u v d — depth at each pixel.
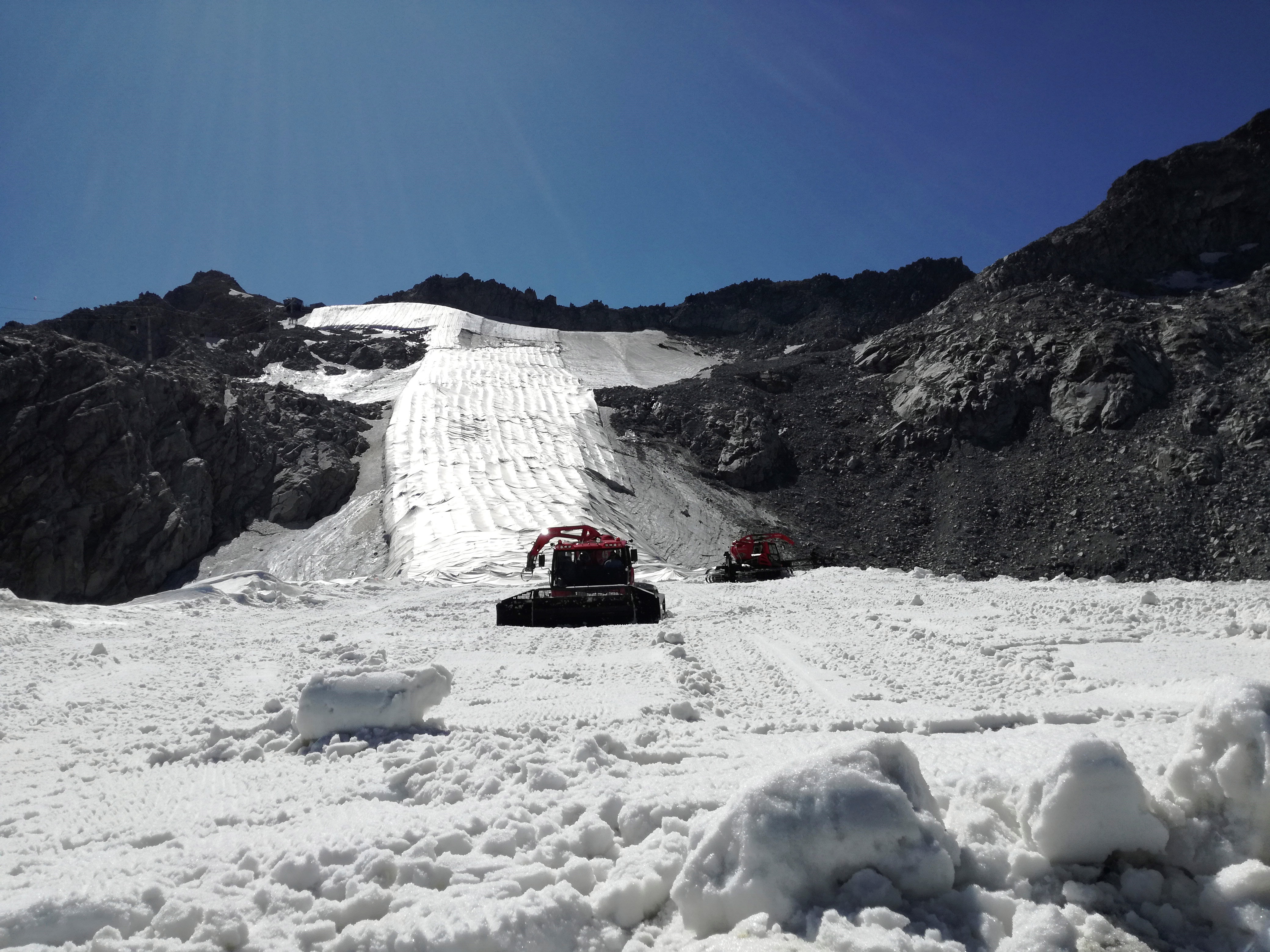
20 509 51.88
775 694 7.96
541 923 3.13
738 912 3.14
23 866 3.96
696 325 151.25
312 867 3.67
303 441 69.19
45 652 11.35
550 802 4.47
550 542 19.84
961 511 65.56
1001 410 72.31
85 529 52.66
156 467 58.88
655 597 15.43
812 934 2.97
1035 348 75.88
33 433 53.81
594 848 3.95
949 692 7.68
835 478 74.69
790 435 80.00
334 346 108.94
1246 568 50.97
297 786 5.17
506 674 9.26
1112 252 102.31
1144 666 8.48
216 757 6.06
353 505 63.25
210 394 66.06
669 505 66.38
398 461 67.44
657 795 4.46
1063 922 2.96
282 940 3.20
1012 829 3.70
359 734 6.25
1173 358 70.94
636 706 7.18
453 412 77.94
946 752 5.43
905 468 73.06
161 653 11.35
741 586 22.77
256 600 18.06
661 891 3.43
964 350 79.88
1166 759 4.86
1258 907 2.96
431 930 3.06
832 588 19.55
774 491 73.31
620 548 18.41
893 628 11.85
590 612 15.26
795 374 91.88
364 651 11.26
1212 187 104.31
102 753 6.26
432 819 4.26
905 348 89.62
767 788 3.35
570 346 132.75
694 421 81.06
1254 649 9.23
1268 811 3.21
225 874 3.69
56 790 5.34
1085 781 3.33
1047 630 11.11
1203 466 58.38
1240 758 3.30
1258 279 80.88
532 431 74.12
